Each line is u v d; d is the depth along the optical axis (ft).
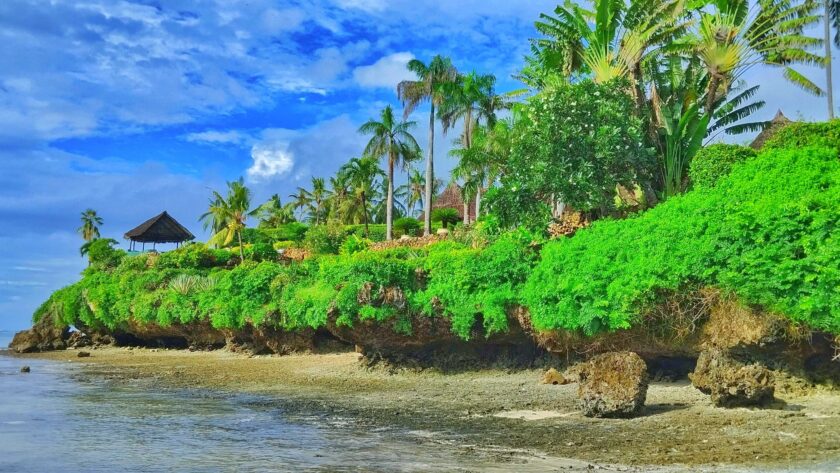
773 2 92.63
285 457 37.35
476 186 133.39
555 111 85.10
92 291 158.92
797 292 48.80
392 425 49.14
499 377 75.77
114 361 122.93
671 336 58.44
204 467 35.01
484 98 152.87
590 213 86.89
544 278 68.28
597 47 96.43
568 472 32.04
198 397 69.00
